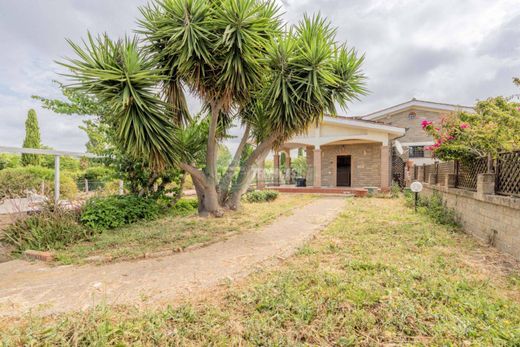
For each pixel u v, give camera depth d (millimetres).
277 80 5871
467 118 5480
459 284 2705
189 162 6824
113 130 6406
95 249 4312
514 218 3561
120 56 4961
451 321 2092
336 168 14977
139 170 7137
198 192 7234
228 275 3264
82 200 6023
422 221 5871
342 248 4086
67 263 3791
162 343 1978
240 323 2195
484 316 2162
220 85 5695
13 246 4641
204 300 2631
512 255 3592
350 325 2092
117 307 2521
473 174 4957
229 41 5172
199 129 7504
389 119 16719
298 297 2520
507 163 3885
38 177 8367
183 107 6441
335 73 6469
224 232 5277
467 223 4988
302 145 14953
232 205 7656
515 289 2666
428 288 2619
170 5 5254
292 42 5777
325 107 6578
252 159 7480
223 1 5105
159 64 5754
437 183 7176
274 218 6734
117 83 4863
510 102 4676
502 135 4254
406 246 4086
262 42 5629
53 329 2117
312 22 6199
